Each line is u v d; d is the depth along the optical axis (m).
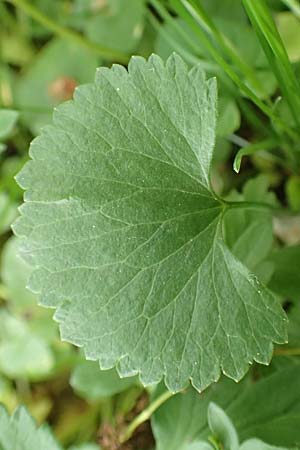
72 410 0.26
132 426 0.23
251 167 0.26
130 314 0.19
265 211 0.22
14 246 0.26
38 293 0.19
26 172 0.19
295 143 0.23
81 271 0.19
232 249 0.22
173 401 0.22
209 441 0.20
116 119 0.19
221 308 0.19
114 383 0.23
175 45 0.24
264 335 0.19
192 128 0.19
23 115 0.27
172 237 0.19
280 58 0.20
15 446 0.21
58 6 0.28
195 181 0.19
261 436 0.21
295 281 0.22
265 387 0.21
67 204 0.19
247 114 0.24
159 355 0.19
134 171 0.19
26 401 0.26
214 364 0.19
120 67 0.19
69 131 0.19
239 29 0.24
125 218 0.19
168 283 0.19
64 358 0.26
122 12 0.26
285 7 0.24
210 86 0.19
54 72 0.27
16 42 0.28
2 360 0.26
